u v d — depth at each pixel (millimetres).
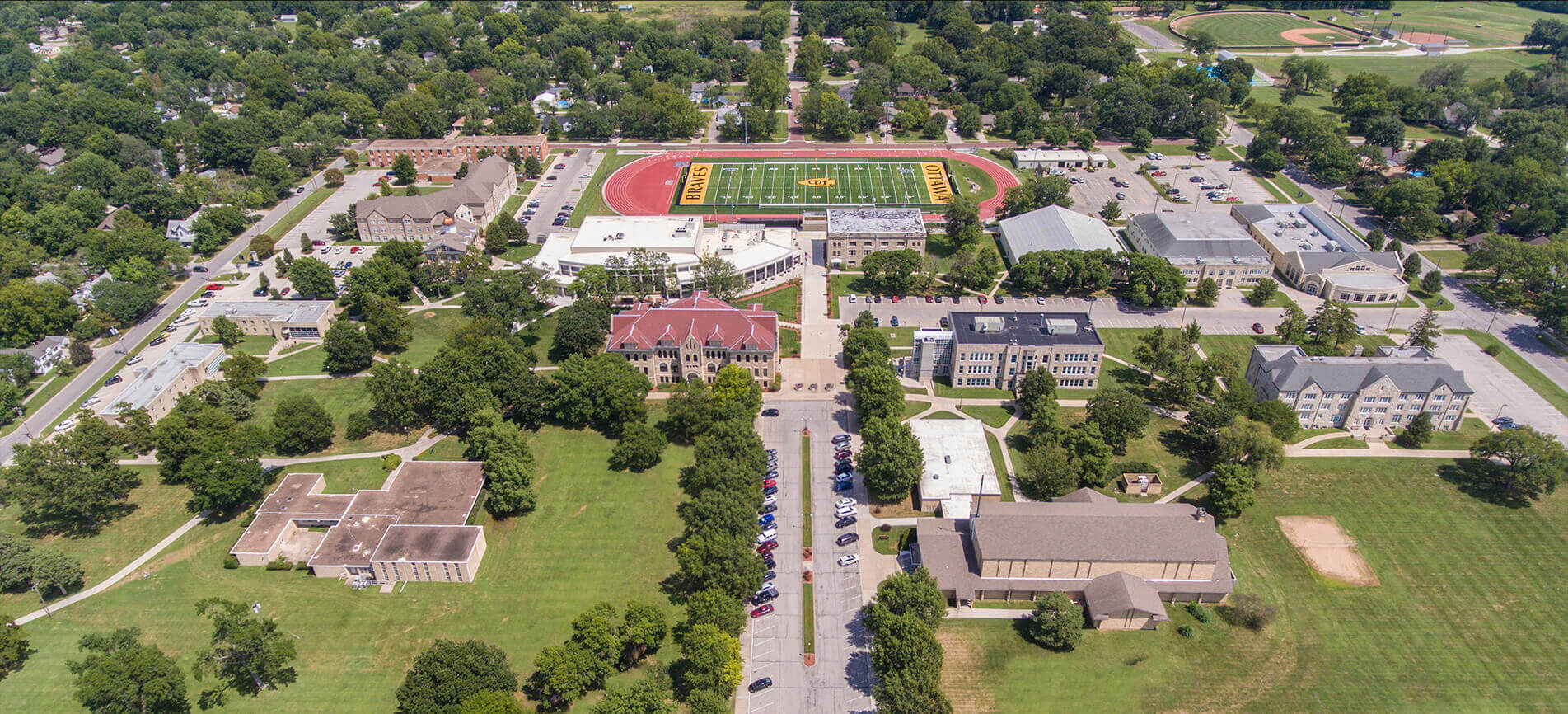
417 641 159125
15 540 169125
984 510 172875
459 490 191750
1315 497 192875
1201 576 165000
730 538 164625
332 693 149500
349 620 163875
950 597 165875
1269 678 151125
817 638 159750
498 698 134625
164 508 194875
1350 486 195750
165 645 159500
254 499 197125
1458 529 183375
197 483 184250
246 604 165250
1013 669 152625
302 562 178250
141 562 179375
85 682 138625
